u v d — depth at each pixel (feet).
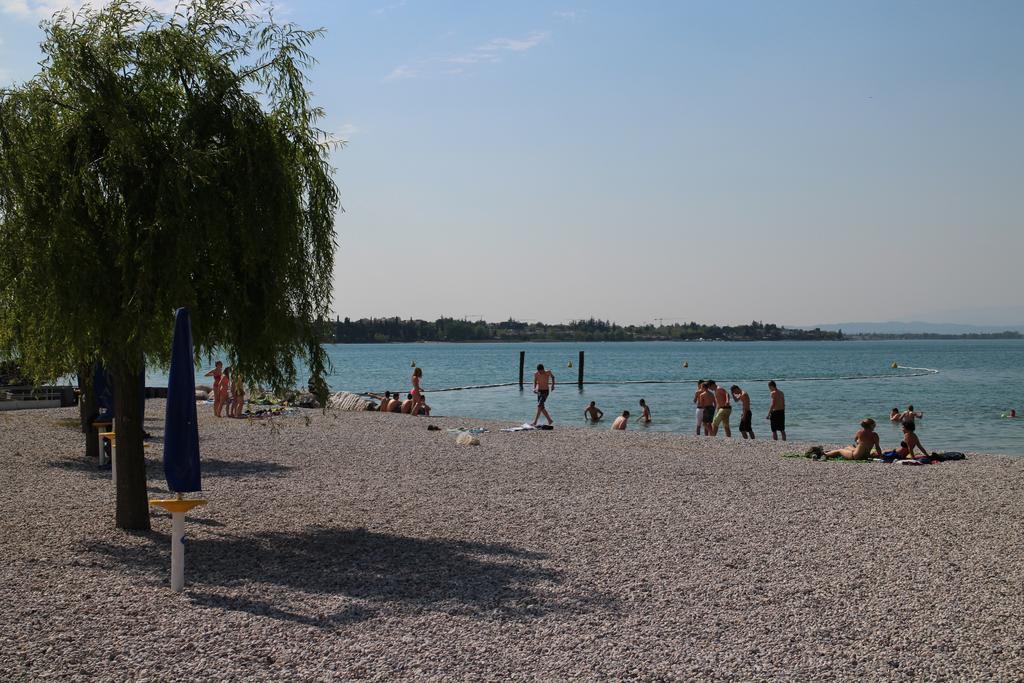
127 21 34.01
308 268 35.55
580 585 28.89
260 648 22.44
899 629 24.50
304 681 20.29
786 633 24.07
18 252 31.89
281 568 30.99
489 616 25.36
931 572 30.81
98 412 62.54
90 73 32.12
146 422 88.22
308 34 36.63
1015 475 56.18
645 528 38.37
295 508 42.98
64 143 32.53
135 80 33.53
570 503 44.73
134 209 32.50
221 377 96.89
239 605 26.37
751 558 32.78
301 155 36.52
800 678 20.80
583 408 149.48
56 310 31.30
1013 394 182.91
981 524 39.52
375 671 20.95
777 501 45.55
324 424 91.76
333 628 24.14
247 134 33.68
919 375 283.18
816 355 592.19
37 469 55.83
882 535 37.01
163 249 31.94
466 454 65.98
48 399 109.09
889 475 55.93
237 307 33.73
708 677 20.81
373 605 26.40
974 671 21.39
